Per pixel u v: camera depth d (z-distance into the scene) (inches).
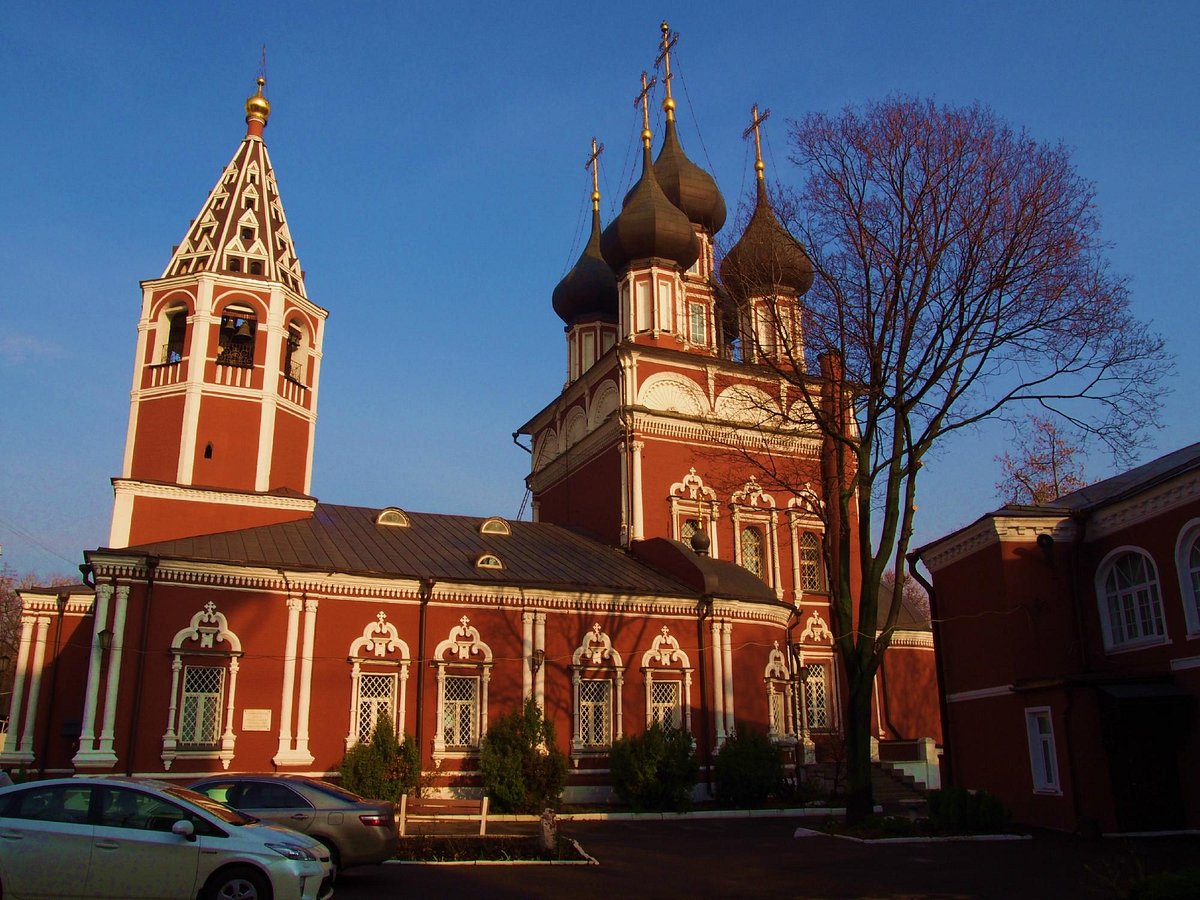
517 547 1312.7
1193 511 811.4
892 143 892.0
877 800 1212.5
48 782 449.4
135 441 1178.6
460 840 722.8
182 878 432.5
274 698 1026.7
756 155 1722.4
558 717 1139.3
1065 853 717.9
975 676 999.6
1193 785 800.3
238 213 1279.5
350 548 1159.0
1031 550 951.0
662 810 1069.1
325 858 473.7
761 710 1238.3
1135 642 874.8
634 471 1409.9
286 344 1284.4
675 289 1551.4
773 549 1470.2
